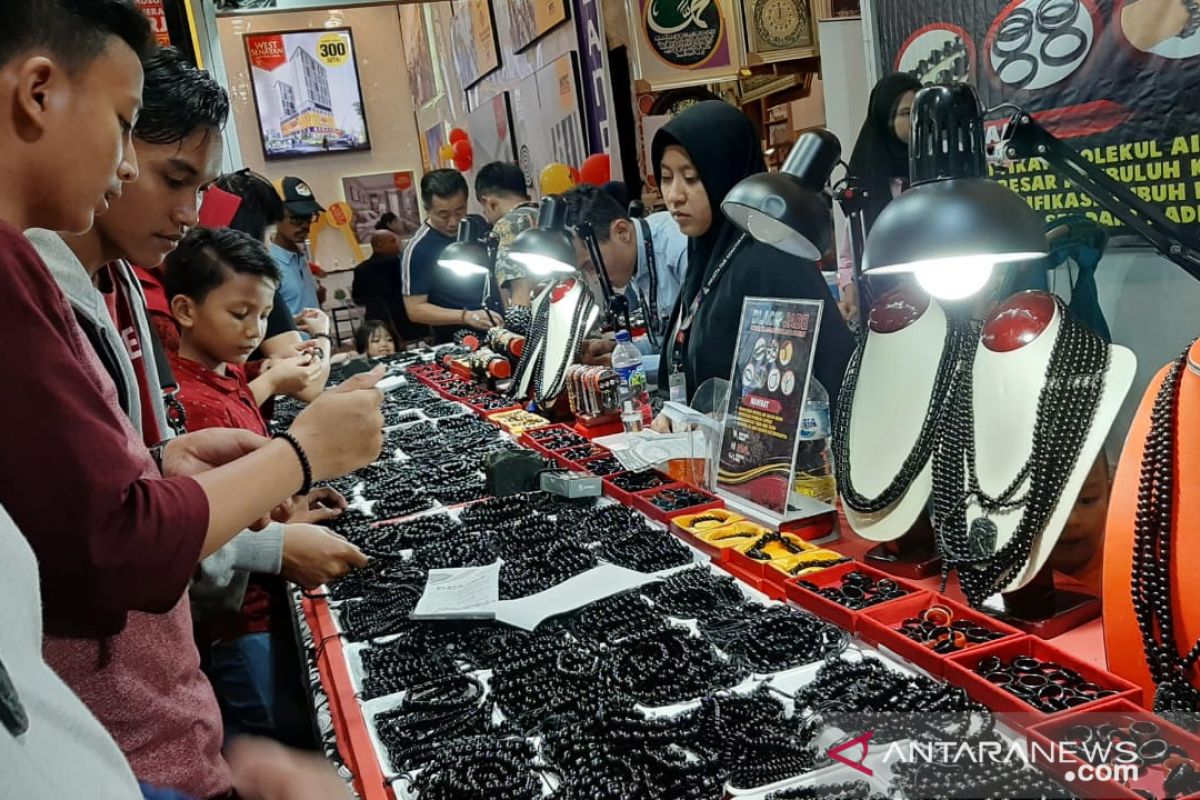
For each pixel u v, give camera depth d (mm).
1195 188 2281
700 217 2734
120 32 1086
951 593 1657
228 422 2580
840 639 1559
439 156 8508
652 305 3807
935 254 1291
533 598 1889
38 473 961
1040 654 1374
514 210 4867
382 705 1585
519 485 2678
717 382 2447
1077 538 1459
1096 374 1447
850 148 4898
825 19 4910
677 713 1435
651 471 2570
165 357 2230
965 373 1617
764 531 2023
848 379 1872
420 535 2385
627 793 1226
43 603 1030
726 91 5277
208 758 1299
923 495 1710
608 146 5773
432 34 8680
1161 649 1195
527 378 3916
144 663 1220
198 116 1595
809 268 2467
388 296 7062
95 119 1063
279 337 3893
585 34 5828
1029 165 2633
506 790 1267
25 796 553
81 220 1113
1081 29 2459
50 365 978
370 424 1359
